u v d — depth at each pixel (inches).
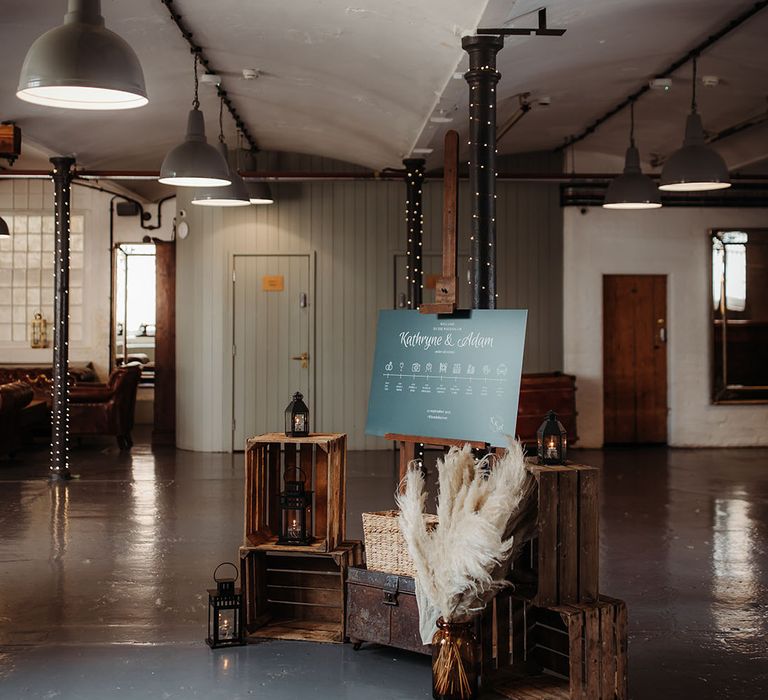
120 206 572.1
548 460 160.7
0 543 269.9
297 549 189.5
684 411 490.3
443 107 305.3
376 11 243.0
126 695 159.5
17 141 331.0
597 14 245.0
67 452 388.5
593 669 151.8
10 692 160.6
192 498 342.6
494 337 196.4
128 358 585.6
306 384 474.0
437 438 198.7
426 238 475.8
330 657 179.5
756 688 162.7
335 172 458.6
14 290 572.4
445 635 158.1
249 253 472.1
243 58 301.3
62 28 150.3
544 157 478.6
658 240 487.5
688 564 247.8
